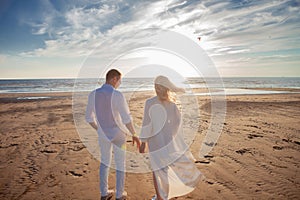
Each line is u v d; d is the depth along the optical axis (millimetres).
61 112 10156
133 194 2854
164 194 2375
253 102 13016
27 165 3879
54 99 15836
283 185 3014
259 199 2658
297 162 3854
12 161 4078
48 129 6789
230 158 4070
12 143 5281
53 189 3002
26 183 3189
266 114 9023
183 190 2486
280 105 11773
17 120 8328
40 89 30828
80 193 2891
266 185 3020
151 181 3230
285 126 6750
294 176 3293
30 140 5547
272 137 5488
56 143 5234
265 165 3730
